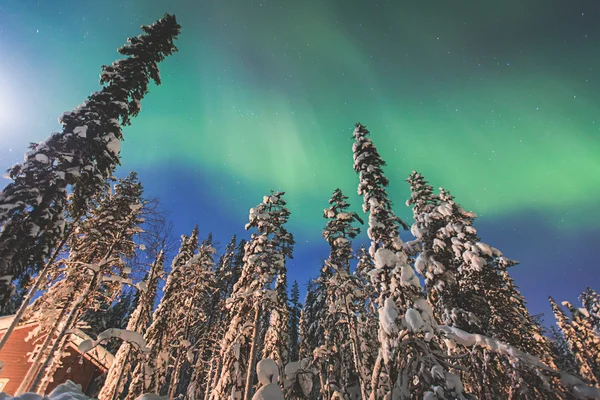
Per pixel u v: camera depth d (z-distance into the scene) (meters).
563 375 7.84
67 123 11.23
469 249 15.59
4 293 8.27
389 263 12.40
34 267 9.41
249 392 13.66
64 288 15.00
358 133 16.89
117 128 12.11
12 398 8.39
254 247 17.59
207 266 24.77
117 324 26.44
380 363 10.72
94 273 13.63
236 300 17.23
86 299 14.86
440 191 19.22
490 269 15.06
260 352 20.58
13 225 8.84
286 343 17.64
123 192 16.66
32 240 8.91
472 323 13.20
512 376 9.05
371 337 19.09
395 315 10.62
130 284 14.90
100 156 11.58
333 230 19.23
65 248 14.19
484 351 11.26
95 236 14.48
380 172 15.23
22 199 9.05
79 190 11.05
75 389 11.57
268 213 18.77
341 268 18.17
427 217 17.50
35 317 15.57
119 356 16.67
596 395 7.13
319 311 28.20
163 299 19.11
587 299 36.59
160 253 17.94
